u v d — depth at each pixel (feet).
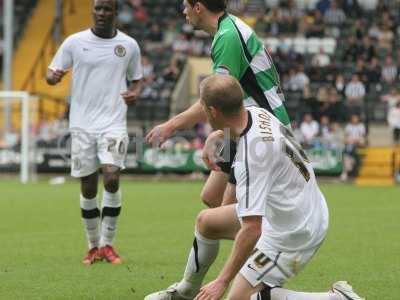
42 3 342.03
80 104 88.63
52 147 250.98
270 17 312.09
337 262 88.22
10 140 253.85
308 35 305.12
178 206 159.02
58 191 198.70
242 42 63.26
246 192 51.96
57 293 71.00
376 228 122.01
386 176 250.78
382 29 308.40
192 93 298.15
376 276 79.66
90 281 76.59
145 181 242.37
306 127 253.65
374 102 281.13
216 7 65.10
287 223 53.67
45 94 288.10
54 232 117.19
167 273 80.94
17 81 313.32
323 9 315.58
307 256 54.39
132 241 106.32
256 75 64.23
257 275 53.72
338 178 247.29
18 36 328.70
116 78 89.04
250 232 51.96
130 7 330.75
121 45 89.04
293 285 74.69
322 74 286.25
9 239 108.99
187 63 299.58
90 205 87.51
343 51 300.20
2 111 266.77
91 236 88.12
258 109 54.60
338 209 155.02
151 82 290.76
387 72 291.58
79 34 88.94
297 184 53.78
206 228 59.26
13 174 254.47
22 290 72.38
